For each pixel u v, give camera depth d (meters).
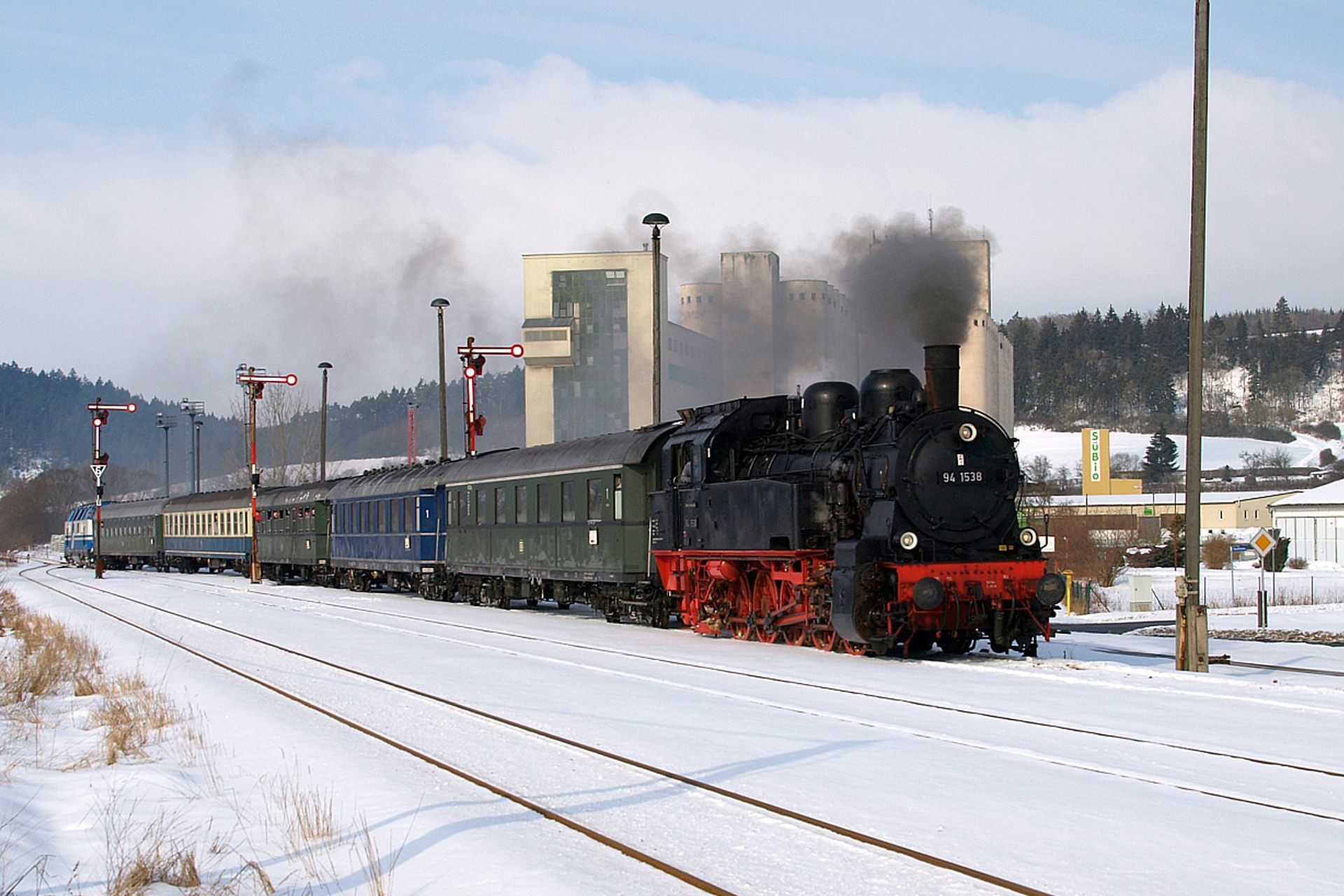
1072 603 36.00
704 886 6.69
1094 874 6.77
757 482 20.19
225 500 56.97
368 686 15.72
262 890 7.11
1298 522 76.94
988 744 10.50
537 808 8.62
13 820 8.79
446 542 35.81
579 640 21.33
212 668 18.30
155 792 9.70
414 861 7.48
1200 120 17.06
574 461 27.28
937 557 17.80
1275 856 7.06
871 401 19.00
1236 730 11.17
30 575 62.84
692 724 11.94
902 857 7.16
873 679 15.09
